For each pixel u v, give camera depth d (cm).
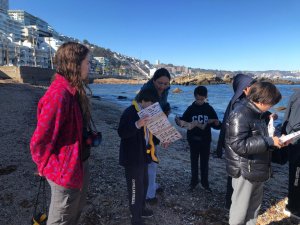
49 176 248
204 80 10238
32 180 537
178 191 516
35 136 239
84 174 282
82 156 271
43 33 14875
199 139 497
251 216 347
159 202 471
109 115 1716
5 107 1719
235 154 321
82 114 266
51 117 238
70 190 257
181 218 423
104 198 475
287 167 702
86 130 280
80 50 259
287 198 459
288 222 411
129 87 8600
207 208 454
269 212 440
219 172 635
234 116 310
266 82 312
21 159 658
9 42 10269
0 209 429
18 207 438
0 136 885
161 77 421
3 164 620
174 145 892
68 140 251
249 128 307
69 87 252
